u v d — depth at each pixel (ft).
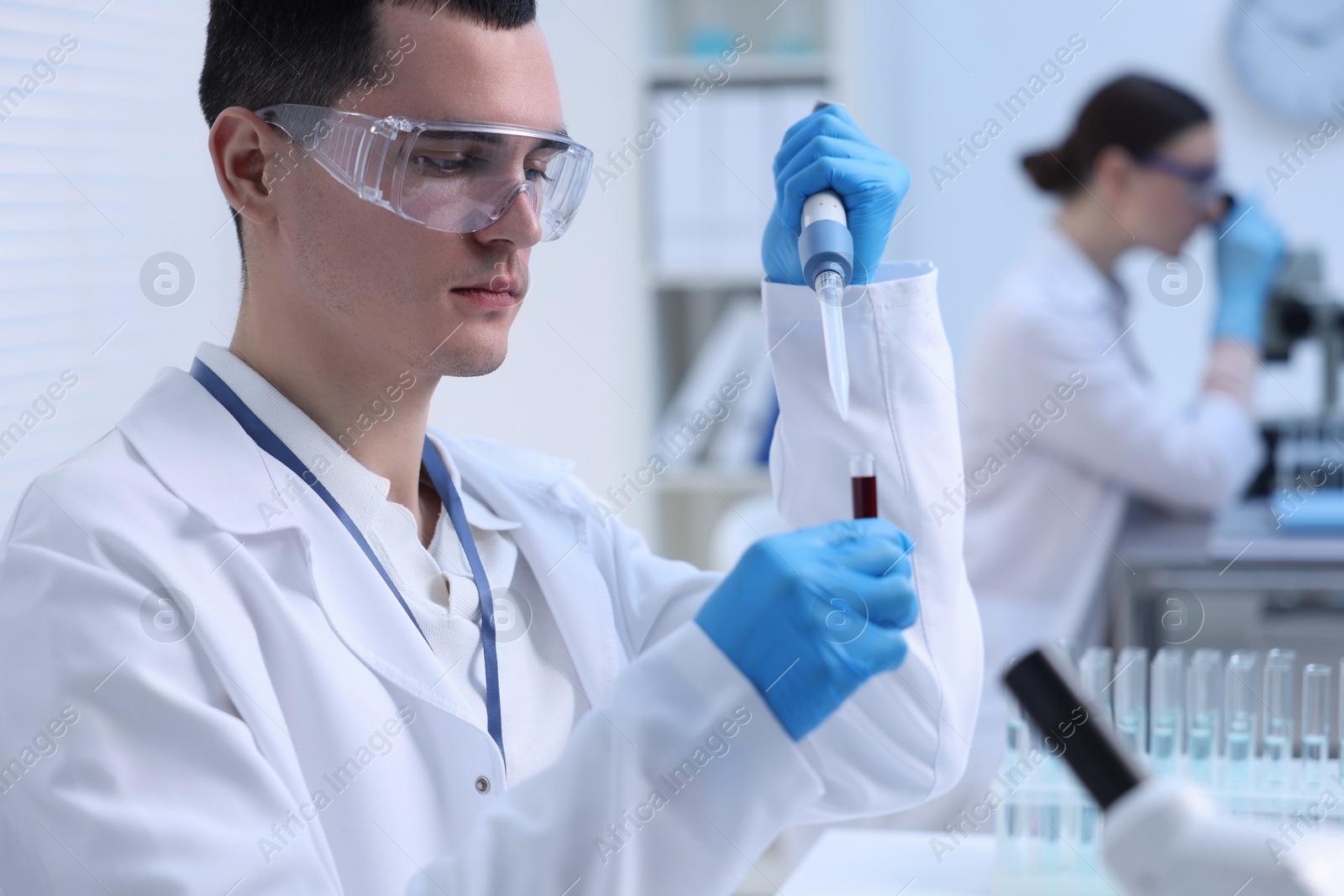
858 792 3.08
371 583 3.15
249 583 2.99
